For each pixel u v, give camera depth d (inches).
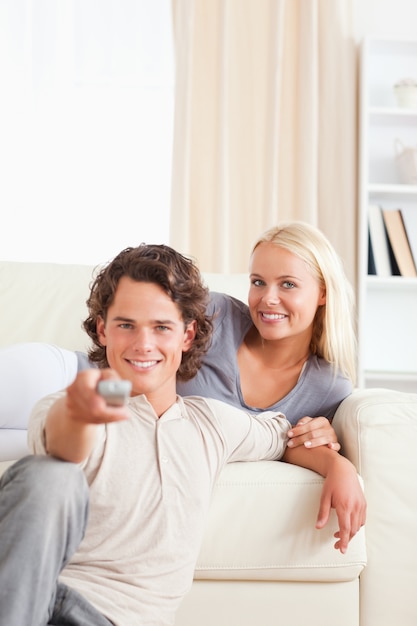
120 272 48.0
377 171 132.9
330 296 63.4
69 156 128.5
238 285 84.0
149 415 47.9
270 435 56.6
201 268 126.0
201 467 48.3
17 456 62.1
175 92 125.7
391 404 59.6
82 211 129.1
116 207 129.6
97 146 129.3
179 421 49.2
